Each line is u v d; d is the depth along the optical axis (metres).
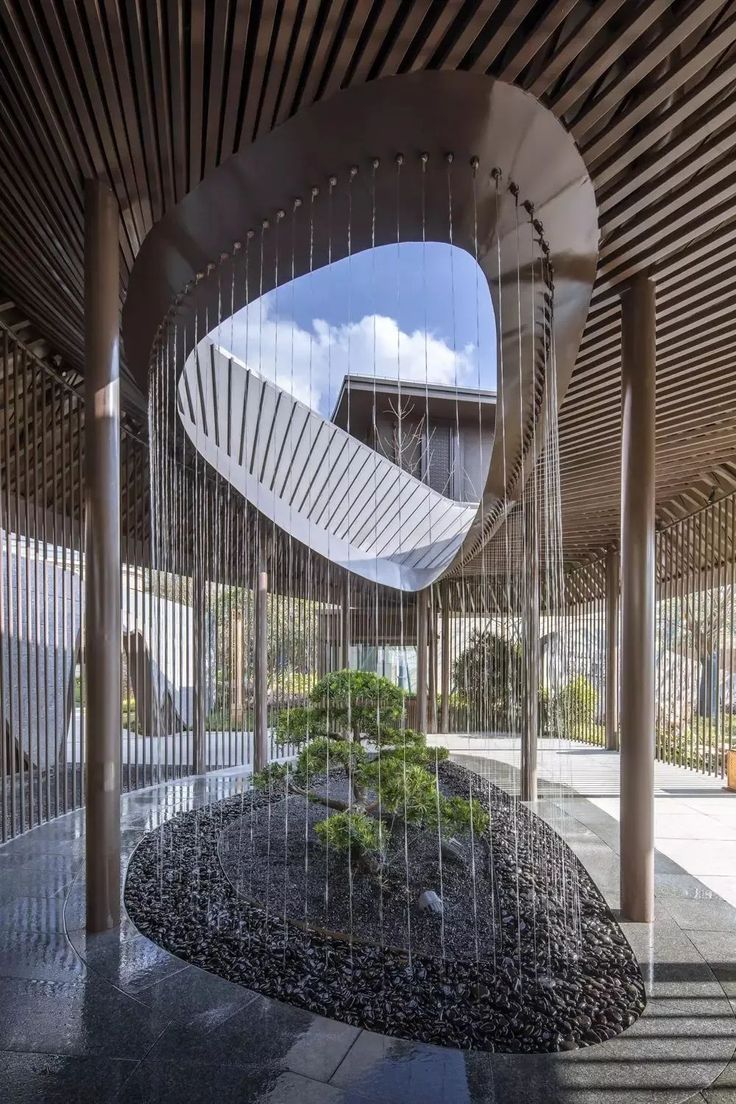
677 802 6.33
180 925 3.24
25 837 4.80
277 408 6.82
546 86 2.31
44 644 5.44
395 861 4.02
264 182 2.74
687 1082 2.12
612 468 6.41
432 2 2.03
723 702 7.79
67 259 3.79
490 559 10.10
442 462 11.00
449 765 7.92
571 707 10.87
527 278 3.15
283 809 5.50
